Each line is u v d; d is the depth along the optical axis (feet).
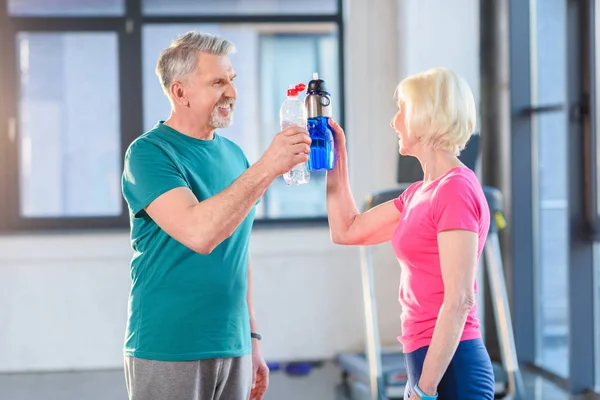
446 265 7.68
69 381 19.42
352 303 21.11
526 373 18.83
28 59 21.13
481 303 19.89
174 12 21.21
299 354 21.03
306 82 21.49
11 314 20.35
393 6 21.04
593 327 16.81
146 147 8.61
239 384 9.05
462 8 19.74
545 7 18.25
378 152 21.17
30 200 21.26
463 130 8.09
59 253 20.29
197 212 8.05
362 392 18.01
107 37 21.21
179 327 8.58
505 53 19.10
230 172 9.26
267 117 21.50
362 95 21.07
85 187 21.36
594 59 16.16
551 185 18.48
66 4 21.07
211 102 8.82
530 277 19.33
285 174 8.99
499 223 15.79
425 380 7.70
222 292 8.77
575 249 16.62
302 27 21.43
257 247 20.75
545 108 18.24
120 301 20.51
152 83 21.35
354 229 9.29
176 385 8.59
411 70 19.85
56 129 21.26
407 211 8.25
